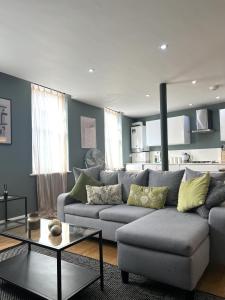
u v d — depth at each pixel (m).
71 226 2.24
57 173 4.89
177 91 5.18
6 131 4.01
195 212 2.50
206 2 2.23
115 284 2.01
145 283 2.02
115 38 2.87
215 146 6.62
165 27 2.65
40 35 2.76
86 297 1.83
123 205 3.06
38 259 2.25
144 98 5.68
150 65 3.72
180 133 6.72
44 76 4.12
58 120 5.05
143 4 2.25
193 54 3.36
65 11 2.32
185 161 6.95
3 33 2.69
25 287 1.78
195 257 1.77
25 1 2.16
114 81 4.44
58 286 1.59
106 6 2.26
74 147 5.52
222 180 2.61
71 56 3.34
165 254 1.80
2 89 3.96
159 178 3.06
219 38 2.91
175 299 1.79
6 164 4.00
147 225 2.09
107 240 2.96
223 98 5.90
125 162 7.64
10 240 3.09
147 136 7.49
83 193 3.37
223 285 1.96
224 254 2.12
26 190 4.31
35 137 4.52
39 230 2.21
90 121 6.13
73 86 4.70
